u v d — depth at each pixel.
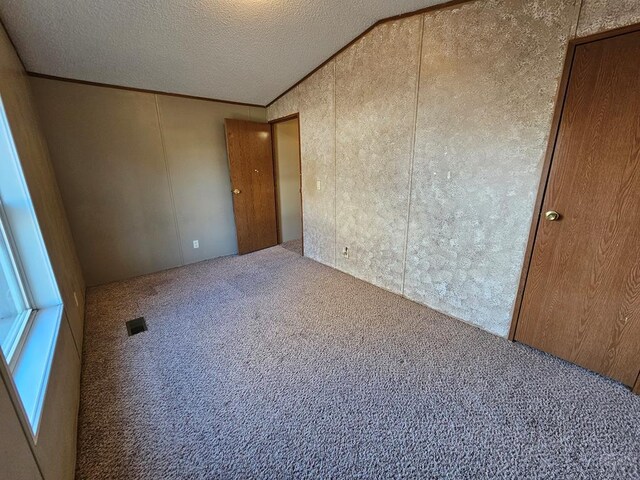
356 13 2.27
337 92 2.99
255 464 1.29
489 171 2.02
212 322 2.42
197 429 1.45
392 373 1.82
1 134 1.45
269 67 3.03
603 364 1.74
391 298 2.80
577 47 1.55
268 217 4.44
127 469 1.26
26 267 1.59
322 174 3.43
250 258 4.04
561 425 1.44
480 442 1.37
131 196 3.25
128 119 3.11
